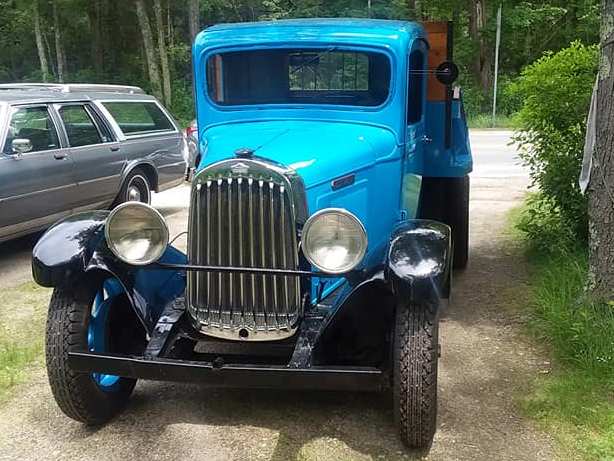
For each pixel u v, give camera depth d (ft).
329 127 14.01
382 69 14.23
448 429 12.15
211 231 11.27
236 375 10.91
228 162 10.98
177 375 11.12
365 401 13.26
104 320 12.91
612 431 11.73
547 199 21.94
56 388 11.89
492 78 84.94
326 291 12.27
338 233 10.61
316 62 14.60
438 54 17.12
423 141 16.61
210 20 119.44
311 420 12.63
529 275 20.38
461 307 17.98
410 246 11.27
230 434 12.21
